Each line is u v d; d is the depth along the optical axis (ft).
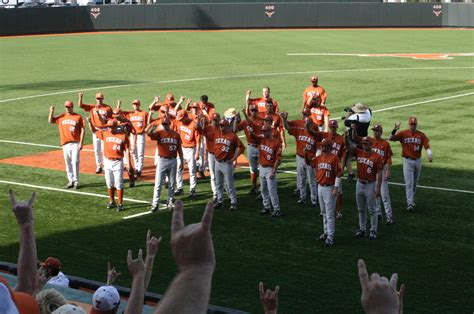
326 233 63.67
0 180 85.40
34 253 15.90
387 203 68.59
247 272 57.06
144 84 154.51
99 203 76.43
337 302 51.31
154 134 72.28
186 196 78.89
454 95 139.33
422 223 69.15
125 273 57.21
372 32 262.88
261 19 273.75
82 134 81.87
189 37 246.27
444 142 102.01
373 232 64.64
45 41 236.02
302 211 73.26
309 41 234.17
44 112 126.41
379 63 184.96
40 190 81.41
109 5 267.39
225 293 52.95
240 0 286.46
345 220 70.23
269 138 70.23
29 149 100.94
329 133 73.26
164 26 270.46
